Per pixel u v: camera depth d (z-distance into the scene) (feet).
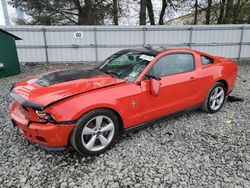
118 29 38.91
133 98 10.43
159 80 11.39
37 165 9.18
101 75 11.42
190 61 13.25
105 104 9.51
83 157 9.73
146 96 10.92
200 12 62.90
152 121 11.82
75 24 61.16
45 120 8.79
